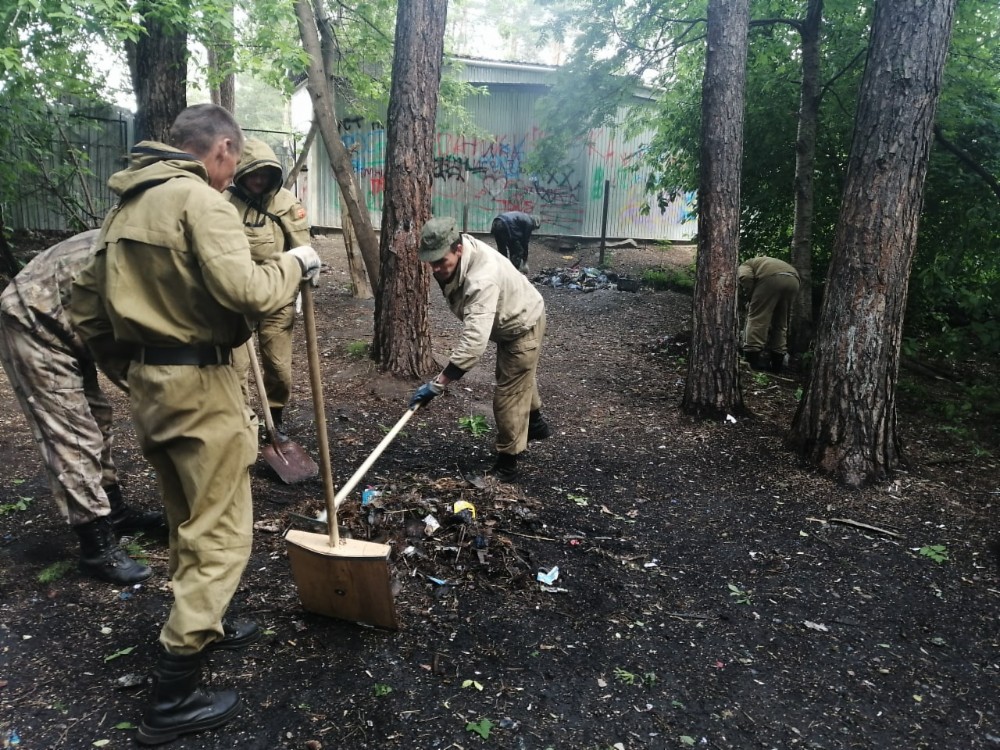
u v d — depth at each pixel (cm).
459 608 289
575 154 1498
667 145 1004
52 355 276
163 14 541
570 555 342
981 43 752
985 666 278
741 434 540
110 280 200
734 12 529
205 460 212
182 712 212
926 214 762
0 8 527
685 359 771
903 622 305
